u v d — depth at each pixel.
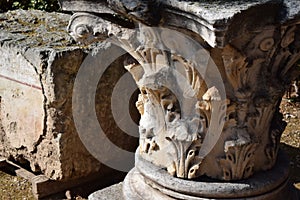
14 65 4.60
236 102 3.12
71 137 4.50
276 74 3.22
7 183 4.85
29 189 4.73
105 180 4.89
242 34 2.73
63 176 4.54
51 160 4.56
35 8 7.03
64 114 4.40
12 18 5.35
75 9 3.26
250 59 3.04
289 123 6.38
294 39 3.16
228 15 2.53
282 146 5.66
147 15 2.82
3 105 4.88
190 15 2.73
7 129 4.93
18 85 4.64
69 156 4.52
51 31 4.99
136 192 3.54
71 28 3.35
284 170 3.44
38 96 4.46
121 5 2.84
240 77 3.06
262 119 3.22
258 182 3.24
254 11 2.72
